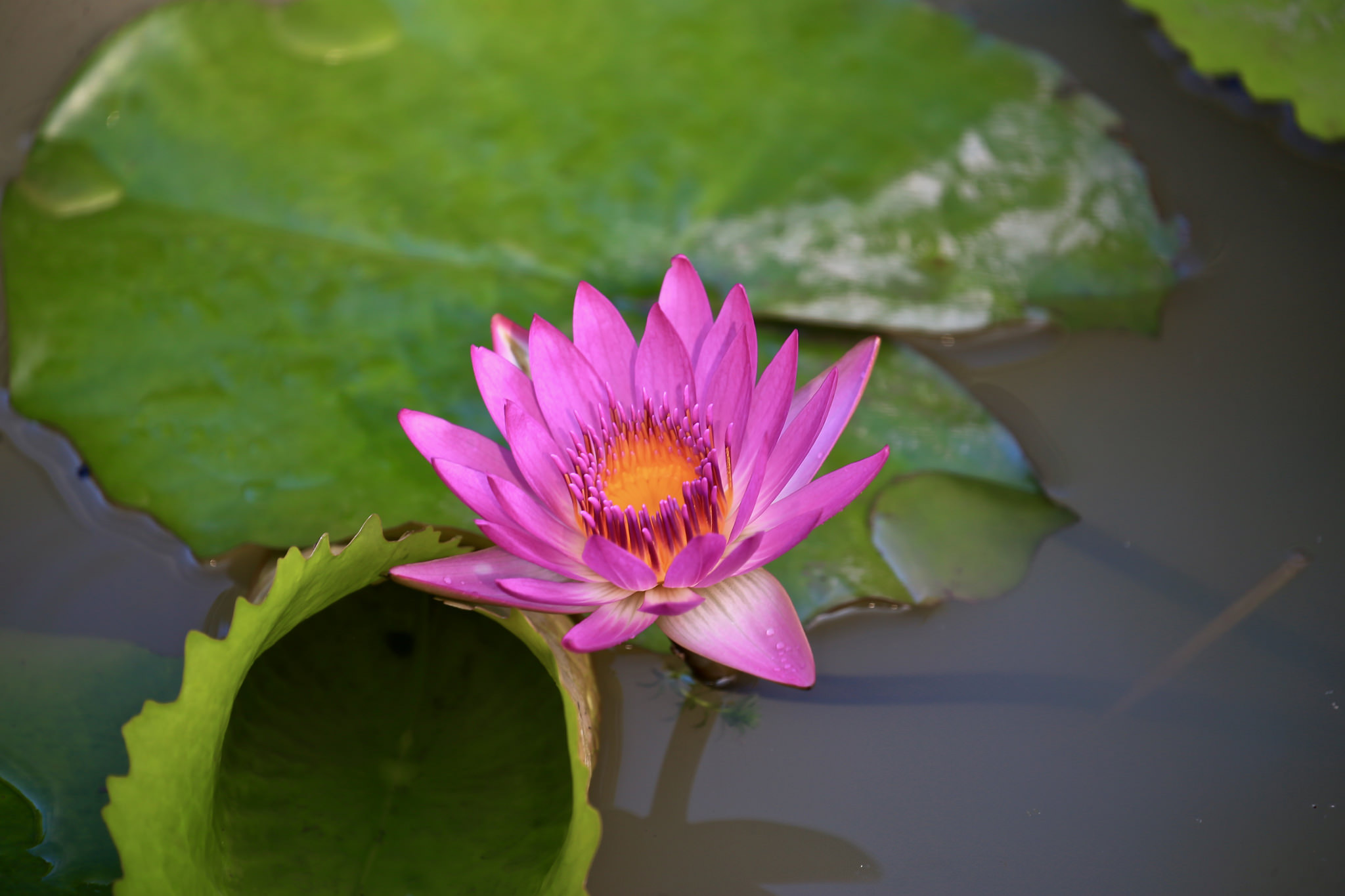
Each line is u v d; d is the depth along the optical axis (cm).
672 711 122
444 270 130
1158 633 123
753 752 122
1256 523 125
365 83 133
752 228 130
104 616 123
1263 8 133
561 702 121
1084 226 130
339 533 124
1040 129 132
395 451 126
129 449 126
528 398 121
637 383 122
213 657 117
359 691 121
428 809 119
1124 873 120
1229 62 133
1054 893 119
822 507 118
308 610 120
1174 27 134
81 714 121
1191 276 130
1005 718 122
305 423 126
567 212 130
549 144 132
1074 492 126
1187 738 121
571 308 129
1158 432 127
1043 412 127
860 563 124
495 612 120
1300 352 128
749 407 121
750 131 132
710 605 119
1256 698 122
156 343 128
